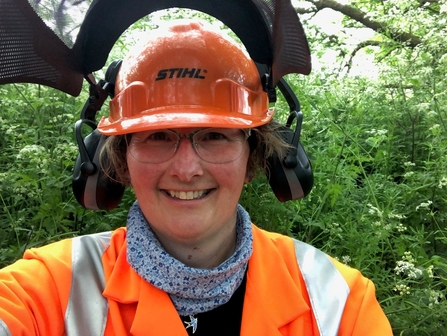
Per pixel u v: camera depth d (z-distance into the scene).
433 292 0.92
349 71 1.84
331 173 1.21
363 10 2.92
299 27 0.45
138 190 0.51
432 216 1.18
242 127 0.49
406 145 1.53
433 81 1.43
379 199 1.26
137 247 0.53
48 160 1.06
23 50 0.49
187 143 0.50
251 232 0.56
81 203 0.60
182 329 0.50
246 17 0.53
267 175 0.60
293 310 0.53
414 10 1.92
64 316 0.49
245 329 0.51
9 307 0.46
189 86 0.50
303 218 1.14
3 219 1.12
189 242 0.54
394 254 1.07
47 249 0.55
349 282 0.57
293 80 1.46
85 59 0.54
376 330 0.53
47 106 1.27
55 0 0.48
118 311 0.50
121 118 0.52
